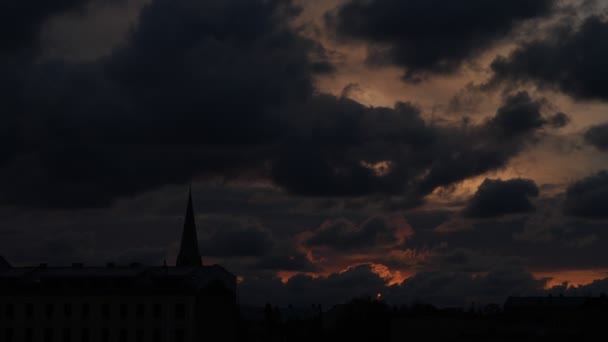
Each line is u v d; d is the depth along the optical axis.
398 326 149.62
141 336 132.88
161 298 133.25
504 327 145.38
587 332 141.62
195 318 132.38
